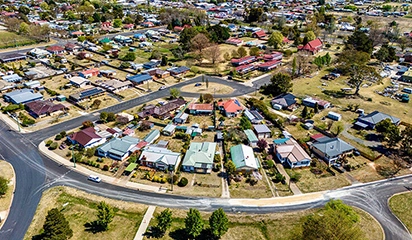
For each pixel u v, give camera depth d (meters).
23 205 62.00
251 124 93.94
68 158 77.44
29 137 86.19
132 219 59.03
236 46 177.12
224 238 55.12
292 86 122.50
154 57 151.88
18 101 102.94
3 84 115.19
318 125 93.50
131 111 101.50
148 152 76.06
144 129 90.81
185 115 97.06
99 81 124.75
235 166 71.94
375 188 67.81
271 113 98.56
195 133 88.12
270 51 166.12
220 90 119.00
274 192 66.81
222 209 56.25
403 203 63.38
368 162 76.50
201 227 53.97
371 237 55.22
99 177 70.56
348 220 52.09
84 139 81.38
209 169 72.69
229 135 86.88
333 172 72.50
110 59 153.00
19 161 75.88
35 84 117.31
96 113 100.31
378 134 88.50
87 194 65.44
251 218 59.72
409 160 77.19
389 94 114.31
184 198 64.81
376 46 176.88
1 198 63.47
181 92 117.31
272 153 80.75
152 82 126.44
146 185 68.50
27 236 54.97
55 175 71.19
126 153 77.50
